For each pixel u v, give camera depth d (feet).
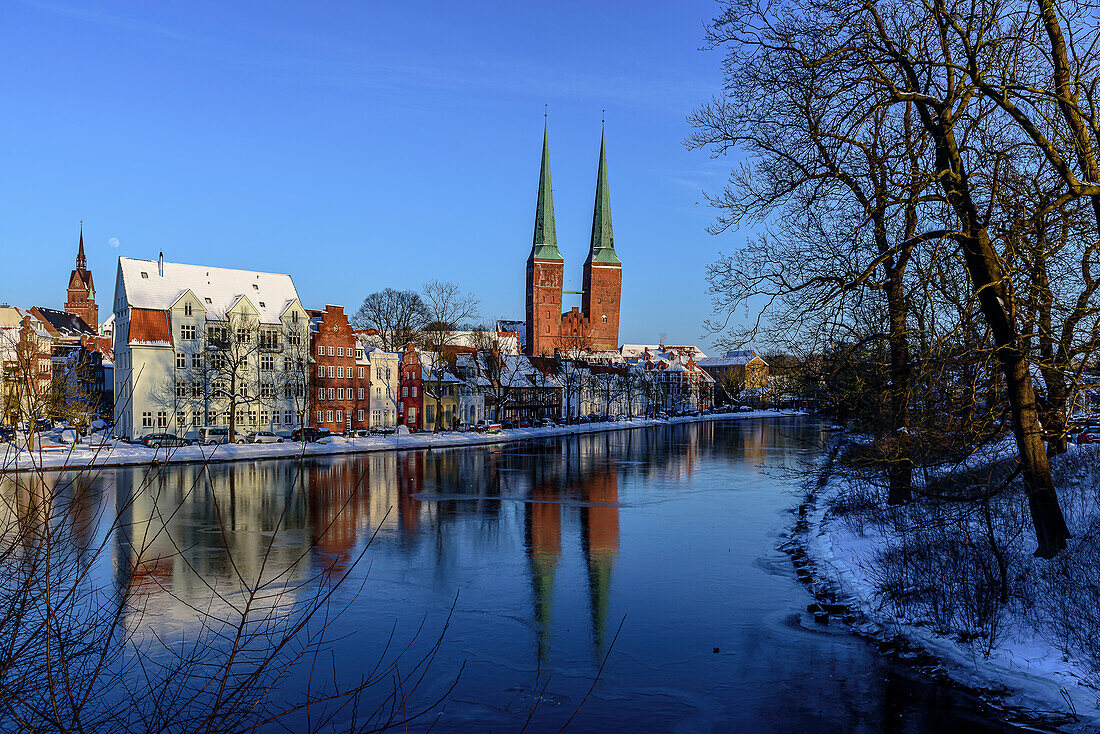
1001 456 101.24
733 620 75.56
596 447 286.05
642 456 248.93
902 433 76.74
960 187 62.90
